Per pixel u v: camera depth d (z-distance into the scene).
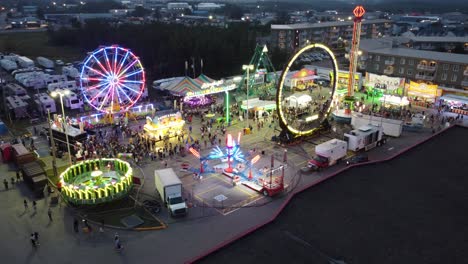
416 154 61.31
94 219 44.81
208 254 34.78
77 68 131.50
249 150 65.88
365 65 127.25
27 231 42.50
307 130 70.44
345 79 107.50
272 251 35.41
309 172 56.94
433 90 90.31
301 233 38.44
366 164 56.44
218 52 127.88
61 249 39.19
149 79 123.62
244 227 42.75
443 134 71.75
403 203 44.88
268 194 49.62
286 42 174.50
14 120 83.44
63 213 46.34
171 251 38.59
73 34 193.00
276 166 58.75
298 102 88.00
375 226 39.81
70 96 91.31
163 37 144.75
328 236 37.91
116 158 59.00
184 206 45.19
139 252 38.50
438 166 56.19
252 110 85.12
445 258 34.69
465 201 45.44
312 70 114.56
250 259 34.19
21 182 54.62
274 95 99.75
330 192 47.72
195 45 127.06
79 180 53.06
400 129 71.69
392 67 116.62
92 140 67.88
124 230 42.62
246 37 146.38
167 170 51.19
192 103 91.31
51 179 55.53
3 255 38.28
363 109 87.88
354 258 34.53
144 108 89.38
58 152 65.00
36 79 109.62
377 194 47.12
